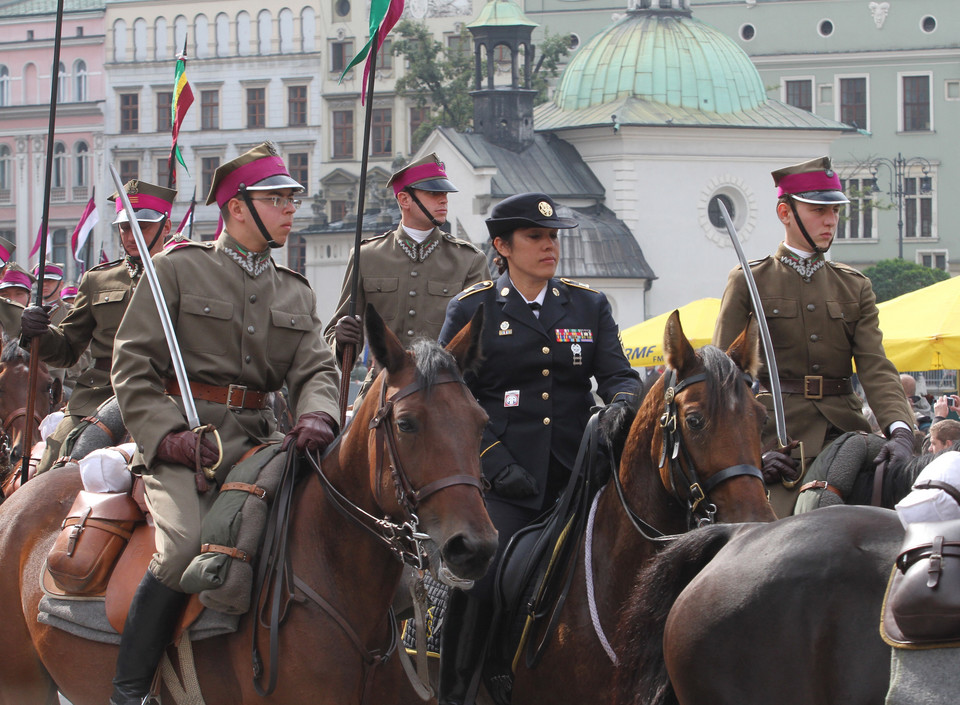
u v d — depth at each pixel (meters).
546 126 68.19
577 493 7.07
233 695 6.48
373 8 7.42
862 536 4.93
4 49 92.62
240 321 7.14
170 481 6.71
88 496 7.16
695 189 65.69
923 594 4.56
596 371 7.72
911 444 7.62
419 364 5.96
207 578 6.27
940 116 90.81
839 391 9.09
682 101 66.81
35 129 91.12
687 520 6.46
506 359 7.54
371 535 6.35
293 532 6.54
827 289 9.09
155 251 10.25
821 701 4.80
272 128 88.69
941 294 17.95
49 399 13.45
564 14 91.75
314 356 7.34
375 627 6.50
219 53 89.06
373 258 10.45
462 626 7.26
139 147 90.12
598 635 6.59
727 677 5.05
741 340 6.59
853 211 90.81
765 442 8.90
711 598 5.18
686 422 6.22
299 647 6.28
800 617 4.88
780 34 92.56
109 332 10.16
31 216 91.62
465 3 85.38
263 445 7.10
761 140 66.31
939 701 4.45
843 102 92.00
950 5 90.44
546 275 7.60
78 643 6.99
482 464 7.45
